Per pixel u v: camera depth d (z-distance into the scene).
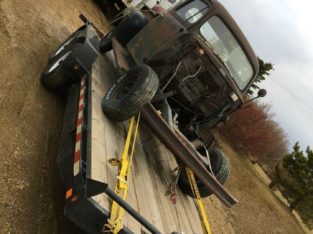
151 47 5.05
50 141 4.16
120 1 11.30
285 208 15.61
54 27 6.79
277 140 21.34
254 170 17.41
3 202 3.04
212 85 5.08
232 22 5.27
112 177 3.25
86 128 3.55
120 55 5.09
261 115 17.81
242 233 9.14
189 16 5.23
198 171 4.48
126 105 4.02
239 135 17.22
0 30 4.98
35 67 5.09
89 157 3.11
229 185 11.63
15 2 6.12
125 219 2.99
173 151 4.37
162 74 4.96
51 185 3.61
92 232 2.78
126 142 3.78
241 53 5.46
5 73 4.39
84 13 9.45
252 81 5.73
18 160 3.54
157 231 2.79
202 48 4.81
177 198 4.53
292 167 16.70
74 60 4.64
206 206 8.52
